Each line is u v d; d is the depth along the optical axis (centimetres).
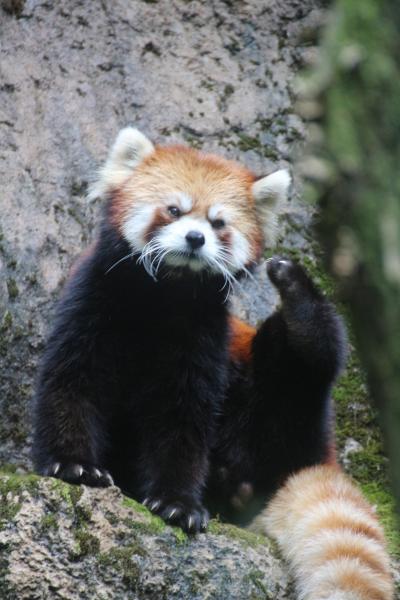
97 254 1017
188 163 1042
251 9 1462
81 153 1290
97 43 1380
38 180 1251
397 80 1060
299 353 1057
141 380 1012
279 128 1387
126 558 852
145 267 989
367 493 1155
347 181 1017
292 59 1445
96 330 993
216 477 1078
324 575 877
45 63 1341
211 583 876
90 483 916
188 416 995
